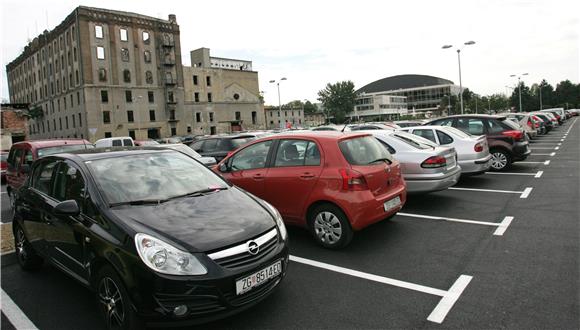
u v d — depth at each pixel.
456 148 9.38
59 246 4.03
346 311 3.61
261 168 5.88
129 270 3.04
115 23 59.94
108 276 3.27
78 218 3.70
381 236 5.79
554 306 3.51
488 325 3.26
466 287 3.98
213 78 74.81
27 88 78.88
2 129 40.38
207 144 13.30
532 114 29.02
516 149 11.37
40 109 71.94
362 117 131.50
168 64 66.00
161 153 4.71
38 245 4.52
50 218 4.16
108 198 3.64
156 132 65.00
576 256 4.66
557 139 22.72
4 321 3.68
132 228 3.22
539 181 9.73
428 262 4.71
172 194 3.95
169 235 3.16
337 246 5.19
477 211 7.06
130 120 61.47
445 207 7.46
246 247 3.27
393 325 3.34
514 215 6.66
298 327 3.36
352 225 4.97
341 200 5.00
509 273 4.27
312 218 5.39
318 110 164.62
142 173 4.17
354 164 5.12
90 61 57.34
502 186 9.34
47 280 4.67
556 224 6.01
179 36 68.19
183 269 2.99
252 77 82.31
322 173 5.19
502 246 5.14
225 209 3.72
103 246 3.28
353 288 4.09
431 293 3.89
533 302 3.60
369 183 5.05
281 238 3.68
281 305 3.77
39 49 71.25
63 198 4.14
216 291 3.02
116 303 3.27
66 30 60.59
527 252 4.87
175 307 2.95
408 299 3.79
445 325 3.30
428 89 139.00
